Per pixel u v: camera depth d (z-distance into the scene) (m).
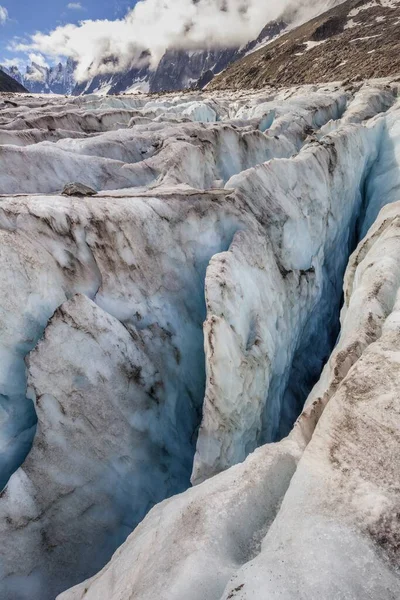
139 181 9.87
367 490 2.88
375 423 3.28
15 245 5.36
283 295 8.74
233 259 7.11
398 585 2.38
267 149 14.24
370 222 13.44
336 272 13.48
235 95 34.62
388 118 16.92
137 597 2.82
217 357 5.76
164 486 6.12
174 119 17.78
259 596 2.40
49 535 4.97
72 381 5.33
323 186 11.48
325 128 17.09
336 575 2.45
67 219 5.97
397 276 6.10
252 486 3.48
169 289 7.09
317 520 2.81
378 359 3.93
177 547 3.11
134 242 6.69
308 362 10.98
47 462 5.09
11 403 5.48
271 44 91.88
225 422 6.00
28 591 4.74
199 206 8.08
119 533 5.52
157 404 6.21
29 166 8.55
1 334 5.19
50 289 5.62
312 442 3.48
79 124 16.31
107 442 5.52
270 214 9.32
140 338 6.26
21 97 33.50
